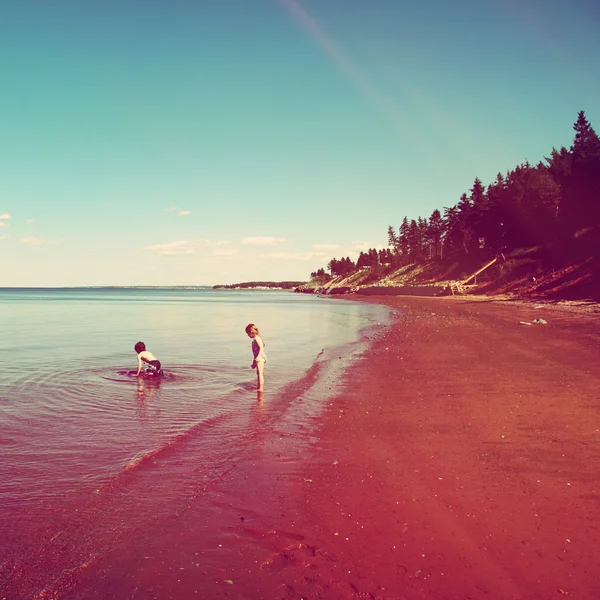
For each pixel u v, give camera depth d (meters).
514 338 19.25
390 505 5.03
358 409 9.16
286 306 66.88
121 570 3.86
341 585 3.66
